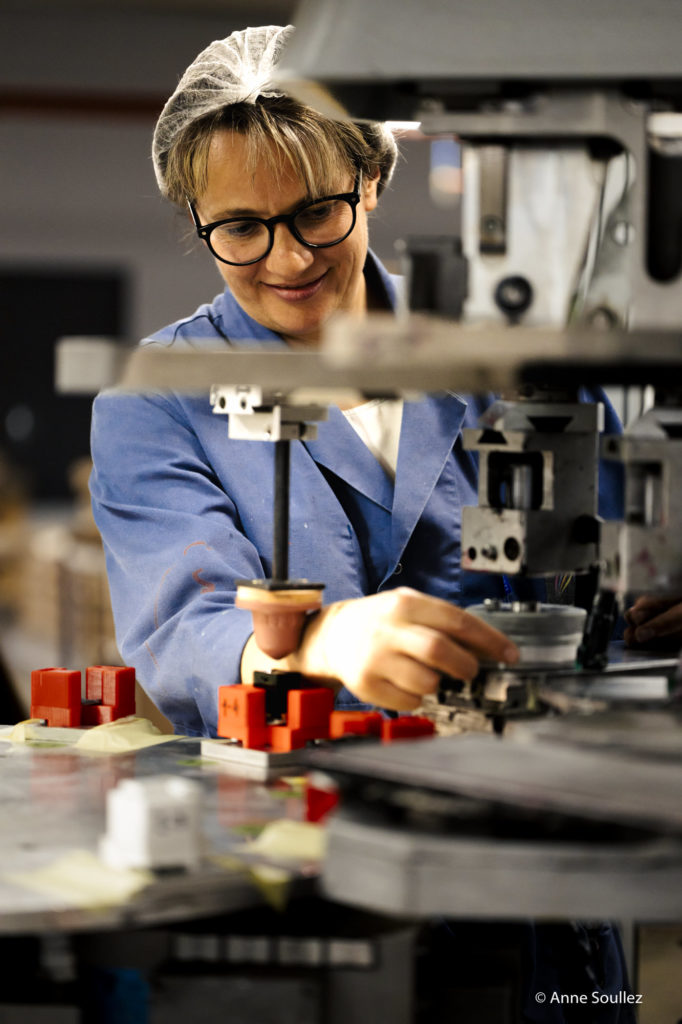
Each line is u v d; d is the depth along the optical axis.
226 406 1.45
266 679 1.54
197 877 1.07
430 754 1.09
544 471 1.40
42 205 12.79
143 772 1.46
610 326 1.31
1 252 13.06
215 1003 1.09
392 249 12.27
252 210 1.83
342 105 1.36
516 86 1.25
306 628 1.48
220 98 1.79
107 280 13.46
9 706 2.79
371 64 1.24
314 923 1.14
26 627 8.55
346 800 1.08
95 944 1.12
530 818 1.02
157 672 1.77
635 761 1.05
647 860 0.96
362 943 1.09
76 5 9.61
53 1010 1.08
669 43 1.22
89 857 1.12
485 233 1.27
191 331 2.10
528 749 1.10
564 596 2.00
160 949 1.12
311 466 2.05
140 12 9.73
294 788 1.39
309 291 1.93
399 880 0.97
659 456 1.29
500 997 1.19
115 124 12.73
